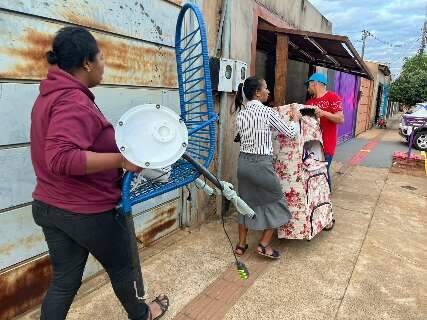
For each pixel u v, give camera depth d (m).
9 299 2.31
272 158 3.19
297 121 3.32
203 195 4.04
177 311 2.55
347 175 6.95
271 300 2.72
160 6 3.12
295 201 3.40
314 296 2.80
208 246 3.55
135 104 3.02
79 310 2.50
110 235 1.80
